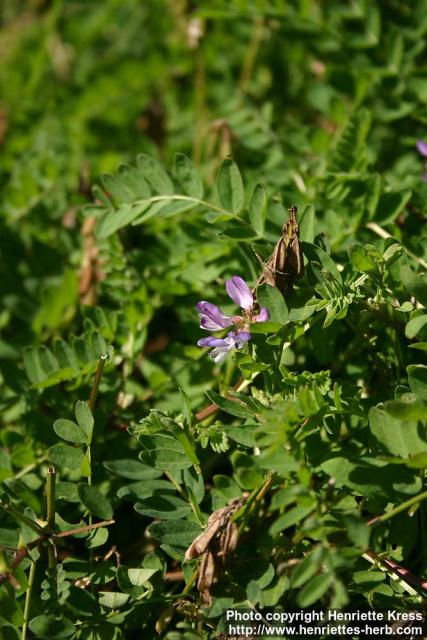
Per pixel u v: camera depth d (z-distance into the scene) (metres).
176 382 0.54
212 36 0.68
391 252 0.49
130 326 0.54
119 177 0.54
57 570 0.48
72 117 0.69
